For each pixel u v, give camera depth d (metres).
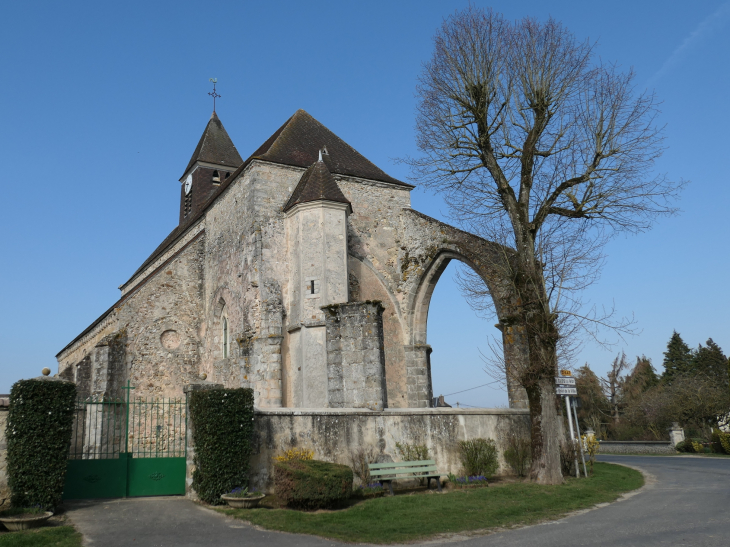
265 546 7.67
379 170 24.75
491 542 7.95
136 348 22.56
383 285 22.20
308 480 9.86
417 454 12.76
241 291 20.83
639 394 47.59
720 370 50.66
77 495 10.66
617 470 16.34
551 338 13.85
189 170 34.66
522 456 14.28
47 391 9.73
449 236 20.73
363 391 13.03
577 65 15.91
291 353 19.03
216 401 10.72
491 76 16.00
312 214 19.52
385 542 8.12
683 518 9.02
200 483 10.44
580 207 15.52
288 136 23.52
